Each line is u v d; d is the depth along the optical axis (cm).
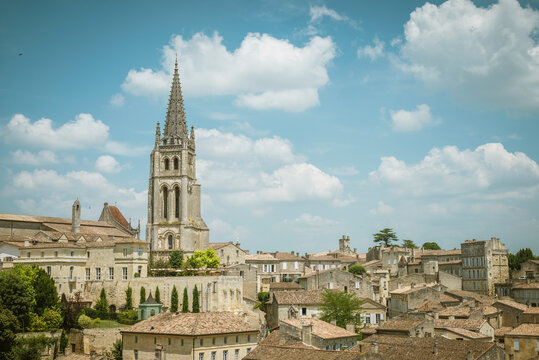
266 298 17150
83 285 15388
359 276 18688
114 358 11812
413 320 11750
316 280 18288
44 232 17200
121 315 14400
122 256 15462
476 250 19250
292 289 18562
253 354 9456
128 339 10881
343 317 14312
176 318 10938
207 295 15188
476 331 11881
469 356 8950
